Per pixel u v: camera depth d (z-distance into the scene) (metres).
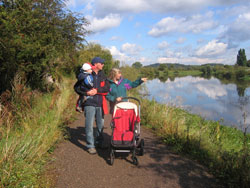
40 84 10.25
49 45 8.87
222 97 23.59
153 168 4.08
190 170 4.03
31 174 3.48
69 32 10.73
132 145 4.07
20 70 7.28
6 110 5.23
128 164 4.23
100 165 4.15
